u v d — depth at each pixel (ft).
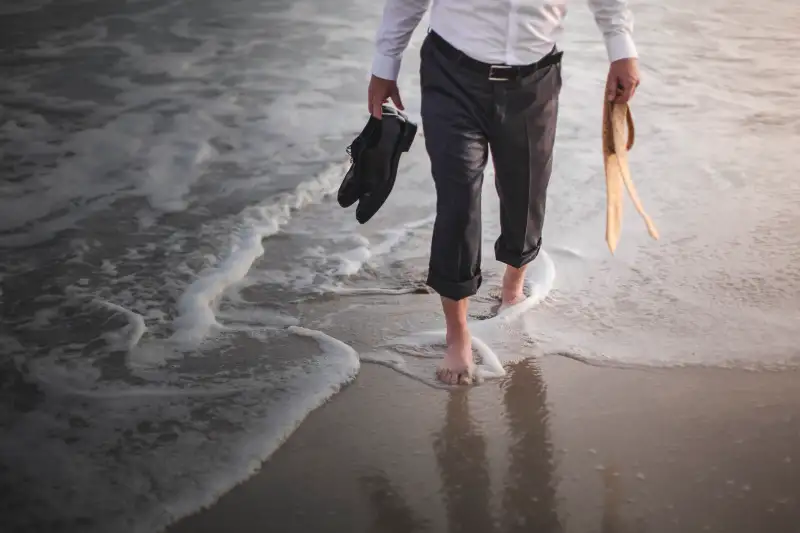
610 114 9.32
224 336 10.32
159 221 13.26
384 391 9.27
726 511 7.49
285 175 14.90
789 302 10.73
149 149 16.01
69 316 10.73
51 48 22.21
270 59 21.26
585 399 9.05
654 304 10.78
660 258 11.89
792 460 8.10
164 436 8.54
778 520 7.38
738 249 12.05
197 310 10.80
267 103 18.33
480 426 8.68
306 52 21.79
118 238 12.75
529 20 8.45
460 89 8.68
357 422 8.77
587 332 10.23
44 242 12.62
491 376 9.45
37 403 9.07
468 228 8.96
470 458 8.23
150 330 10.46
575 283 11.32
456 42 8.57
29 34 23.45
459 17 8.54
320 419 8.81
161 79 19.86
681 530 7.29
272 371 9.59
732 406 8.87
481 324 10.43
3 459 8.20
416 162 15.48
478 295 11.16
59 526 7.38
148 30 23.80
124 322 10.57
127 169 15.15
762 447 8.29
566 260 11.89
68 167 15.24
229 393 9.21
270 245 12.62
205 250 12.38
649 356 9.74
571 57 21.03
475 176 8.87
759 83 19.17
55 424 8.72
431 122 8.89
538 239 10.11
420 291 11.35
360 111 17.88
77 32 23.66
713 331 10.17
